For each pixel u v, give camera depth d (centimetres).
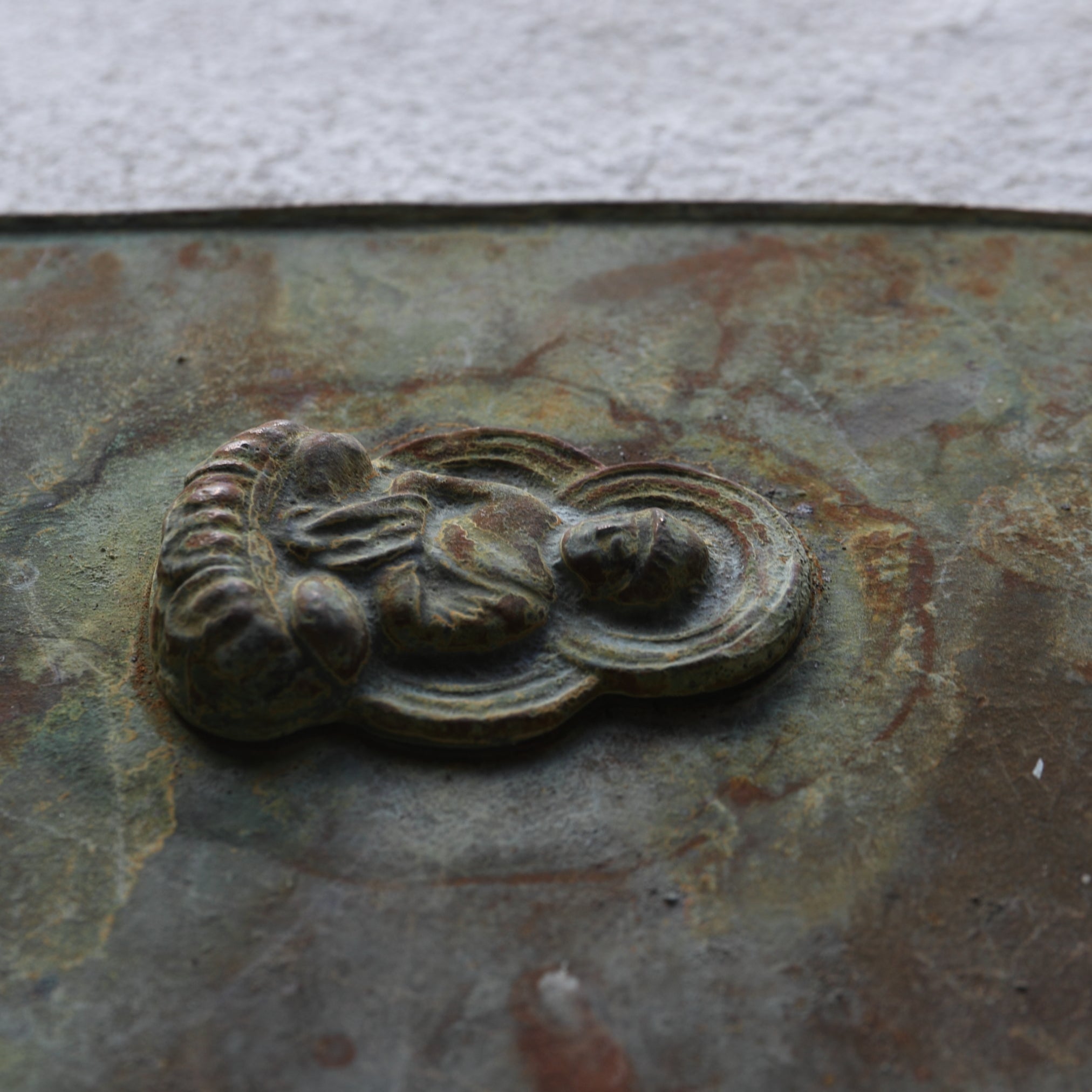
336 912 148
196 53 350
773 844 156
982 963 144
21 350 243
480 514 182
